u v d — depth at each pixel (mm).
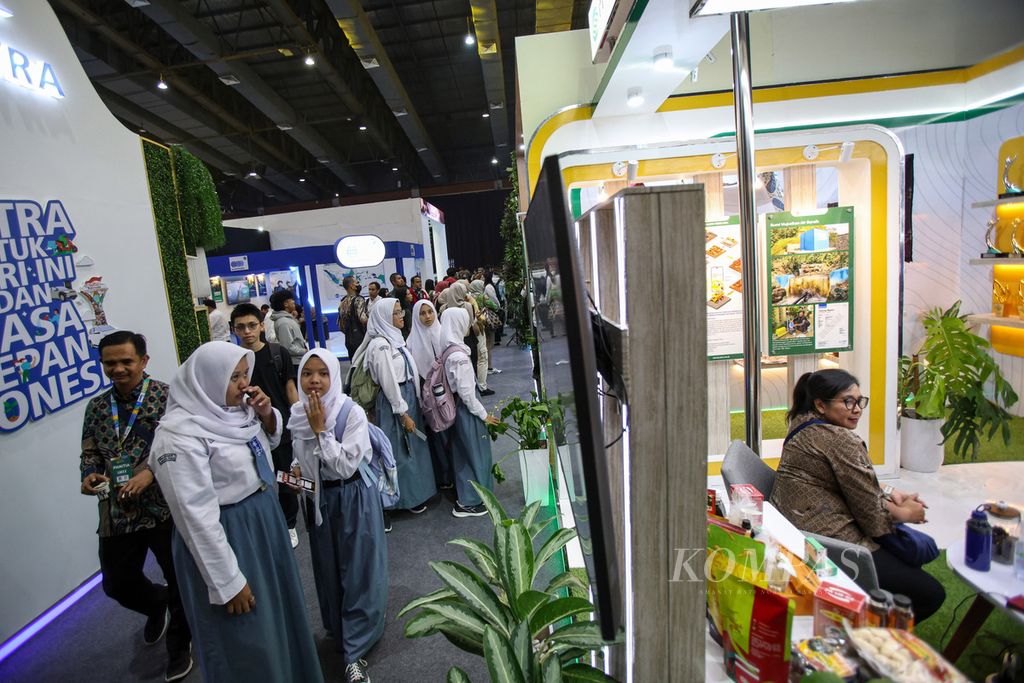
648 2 1643
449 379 3414
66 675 2361
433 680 2137
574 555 2287
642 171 3303
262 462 1822
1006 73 3932
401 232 12023
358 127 14180
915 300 4844
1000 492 3162
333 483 2195
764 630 831
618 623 540
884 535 1744
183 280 4465
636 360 556
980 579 1449
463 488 3510
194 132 12383
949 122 4348
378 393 3434
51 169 3195
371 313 3578
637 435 571
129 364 2230
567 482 936
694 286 546
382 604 2252
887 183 3270
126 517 2215
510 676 964
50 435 2949
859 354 3465
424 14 9656
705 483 588
